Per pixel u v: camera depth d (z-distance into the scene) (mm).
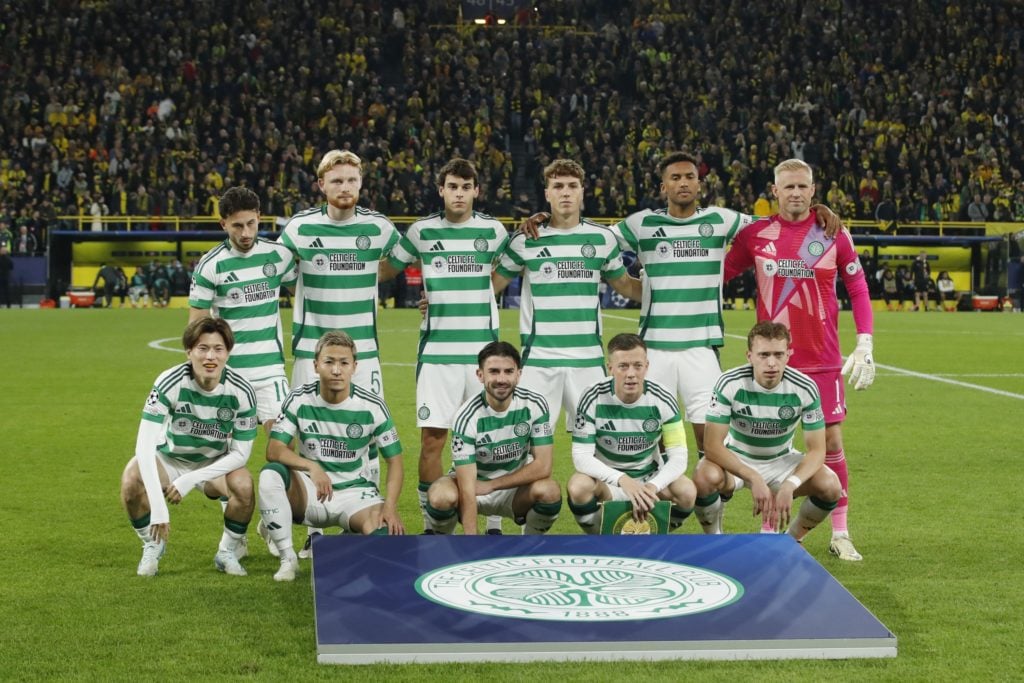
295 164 30781
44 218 30031
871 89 34312
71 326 22547
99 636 4832
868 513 7293
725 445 6477
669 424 6215
